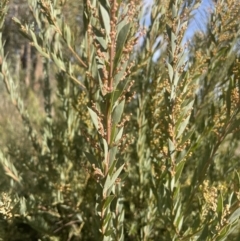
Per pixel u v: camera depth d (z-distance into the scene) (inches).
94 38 7.8
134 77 16.5
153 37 13.8
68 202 16.5
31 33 10.8
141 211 16.3
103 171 8.7
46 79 18.7
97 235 10.2
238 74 11.1
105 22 7.6
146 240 14.8
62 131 18.0
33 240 17.3
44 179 17.4
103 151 8.6
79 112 15.8
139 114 15.7
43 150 18.6
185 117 10.2
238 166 15.7
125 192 16.9
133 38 8.9
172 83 9.8
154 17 13.7
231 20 13.1
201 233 9.4
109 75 8.0
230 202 9.3
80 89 17.5
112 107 8.1
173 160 10.2
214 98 14.3
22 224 17.8
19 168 18.3
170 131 10.0
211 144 11.0
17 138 23.4
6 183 17.9
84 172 17.0
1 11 12.3
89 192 15.8
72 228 17.3
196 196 14.0
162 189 10.8
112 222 11.0
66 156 17.7
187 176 15.0
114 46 7.8
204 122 13.1
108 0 7.5
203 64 13.0
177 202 10.5
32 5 11.5
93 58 10.4
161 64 15.4
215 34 13.4
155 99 15.0
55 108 23.8
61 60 11.3
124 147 9.6
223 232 9.0
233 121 10.3
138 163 16.1
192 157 16.2
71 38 10.7
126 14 7.8
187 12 10.3
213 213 9.8
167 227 11.7
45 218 17.5
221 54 13.3
